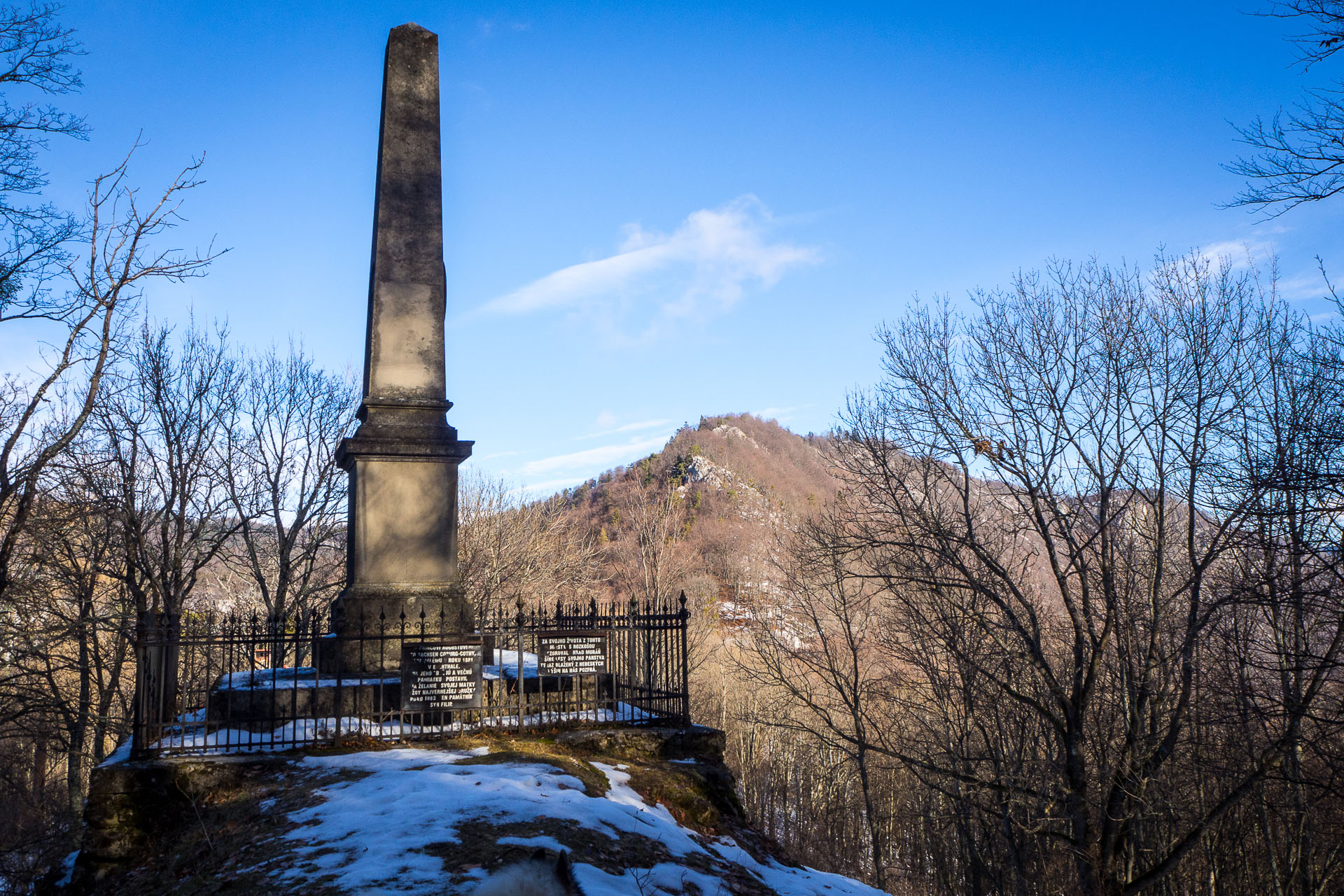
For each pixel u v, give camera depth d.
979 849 24.06
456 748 8.53
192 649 9.86
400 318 11.27
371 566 10.52
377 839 5.85
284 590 26.94
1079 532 20.83
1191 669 16.39
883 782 30.84
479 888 3.34
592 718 9.88
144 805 7.73
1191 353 18.30
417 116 11.85
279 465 28.06
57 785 29.59
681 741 9.51
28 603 18.47
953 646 19.97
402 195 11.59
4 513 16.38
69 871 8.30
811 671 29.84
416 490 10.80
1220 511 16.88
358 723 9.27
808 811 33.75
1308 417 15.53
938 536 18.88
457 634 9.14
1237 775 17.72
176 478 24.77
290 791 7.38
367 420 10.91
